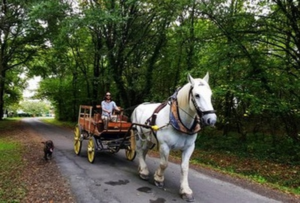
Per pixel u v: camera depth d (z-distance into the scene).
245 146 12.84
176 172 8.29
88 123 9.65
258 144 12.84
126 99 19.05
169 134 5.79
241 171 9.23
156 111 6.35
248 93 10.51
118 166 8.66
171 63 16.89
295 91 10.74
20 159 9.46
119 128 8.88
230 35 11.44
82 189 6.35
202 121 4.96
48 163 8.95
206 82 5.27
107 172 7.90
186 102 5.45
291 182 7.94
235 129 18.03
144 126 6.63
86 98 26.98
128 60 19.23
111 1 15.56
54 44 21.42
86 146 12.65
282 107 9.96
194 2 11.47
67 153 10.95
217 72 11.38
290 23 10.82
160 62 18.27
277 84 10.48
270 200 6.04
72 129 23.55
